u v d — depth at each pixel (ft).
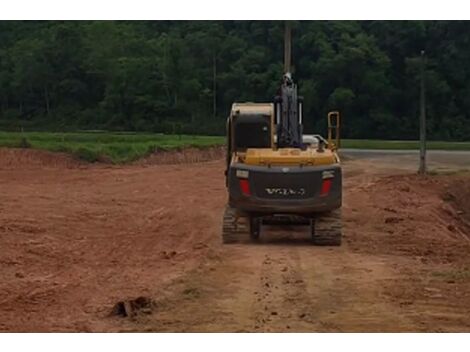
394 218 80.53
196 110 289.12
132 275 49.16
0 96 312.09
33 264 52.70
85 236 65.72
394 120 285.02
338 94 280.72
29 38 334.65
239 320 37.70
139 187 109.09
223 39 306.35
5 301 41.55
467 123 285.23
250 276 48.65
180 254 57.21
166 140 205.36
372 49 291.79
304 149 64.18
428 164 165.68
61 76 306.55
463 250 61.36
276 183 59.16
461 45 294.46
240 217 61.52
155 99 290.76
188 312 39.32
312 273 49.65
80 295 43.29
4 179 117.91
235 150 65.00
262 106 67.00
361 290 44.65
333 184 59.21
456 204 115.24
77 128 282.77
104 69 299.17
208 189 107.45
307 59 295.89
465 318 38.24
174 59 295.48
